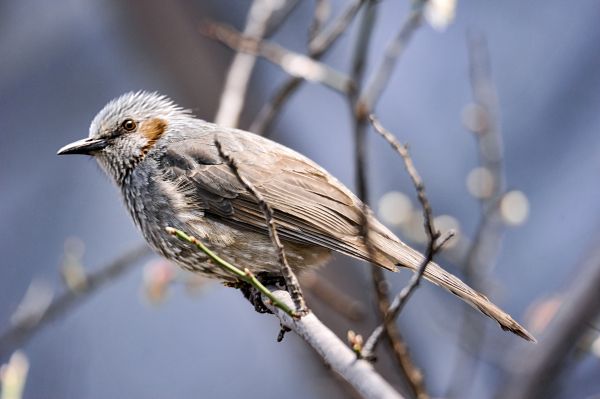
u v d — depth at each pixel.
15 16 16.31
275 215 9.57
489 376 12.83
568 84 15.39
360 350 6.98
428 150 15.07
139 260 12.73
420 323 13.52
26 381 14.56
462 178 14.83
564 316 10.90
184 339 15.16
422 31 15.71
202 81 14.86
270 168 9.80
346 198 9.65
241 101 11.56
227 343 15.11
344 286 13.11
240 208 9.67
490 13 15.69
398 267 9.45
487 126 11.02
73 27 16.19
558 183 14.95
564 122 15.25
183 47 14.95
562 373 11.11
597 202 14.77
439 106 15.32
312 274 10.93
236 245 9.66
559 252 14.47
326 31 13.15
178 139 10.26
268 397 14.76
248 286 9.72
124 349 15.02
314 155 15.25
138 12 15.07
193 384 14.90
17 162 16.19
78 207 15.91
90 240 15.68
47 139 16.23
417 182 7.70
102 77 16.11
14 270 15.59
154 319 15.09
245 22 15.29
